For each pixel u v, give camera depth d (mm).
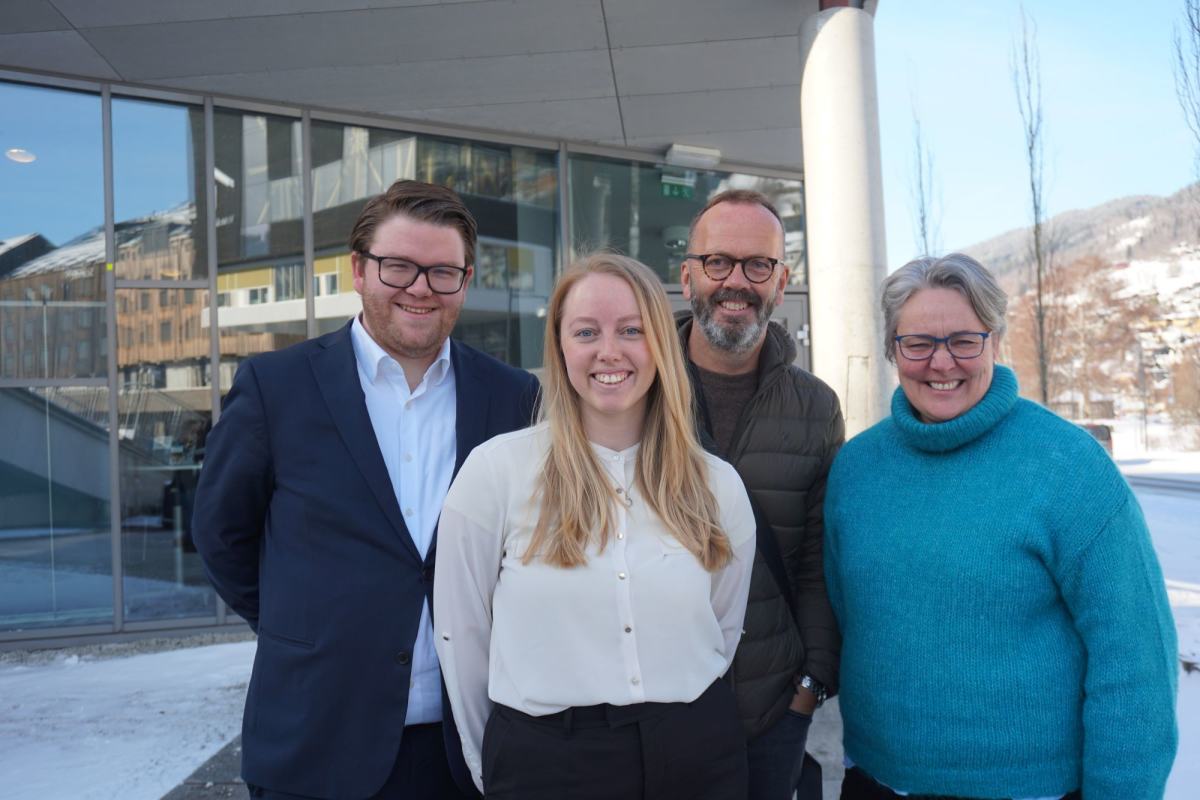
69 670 4812
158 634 5426
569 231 6484
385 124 5992
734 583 1733
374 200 1910
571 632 1529
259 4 4449
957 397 1656
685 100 5719
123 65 5172
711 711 1604
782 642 1947
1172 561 7734
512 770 1537
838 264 4352
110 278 5453
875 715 1687
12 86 5305
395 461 1904
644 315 1585
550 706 1520
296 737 1716
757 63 5199
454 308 1917
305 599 1751
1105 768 1470
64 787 3240
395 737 1744
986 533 1564
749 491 1970
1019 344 31719
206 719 3977
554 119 6043
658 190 6801
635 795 1525
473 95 5621
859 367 4312
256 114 5723
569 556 1522
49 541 5348
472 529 1609
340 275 5918
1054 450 1574
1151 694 1470
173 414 5555
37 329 5367
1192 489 15078
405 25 4699
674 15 4629
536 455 1637
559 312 1641
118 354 5469
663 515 1596
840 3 4402
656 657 1544
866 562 1708
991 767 1556
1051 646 1562
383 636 1750
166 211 5562
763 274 1973
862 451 1837
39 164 5367
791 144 6551
